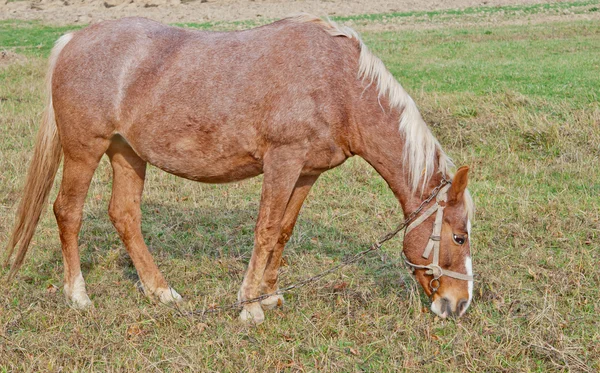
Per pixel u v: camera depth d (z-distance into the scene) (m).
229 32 4.81
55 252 6.02
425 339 4.46
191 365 4.05
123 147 5.12
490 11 29.39
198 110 4.57
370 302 5.00
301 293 5.18
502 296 4.99
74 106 4.82
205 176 4.87
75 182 5.00
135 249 5.18
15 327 4.61
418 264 4.44
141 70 4.73
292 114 4.38
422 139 4.37
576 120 9.37
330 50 4.45
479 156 8.63
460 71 14.40
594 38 19.41
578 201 6.96
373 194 7.54
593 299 4.92
